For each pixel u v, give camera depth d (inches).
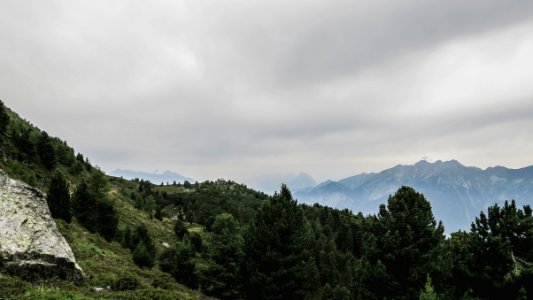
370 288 971.3
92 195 2224.4
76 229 1710.1
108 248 1679.4
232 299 1369.3
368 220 1134.4
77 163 3865.7
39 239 734.5
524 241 805.9
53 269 719.1
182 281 1437.0
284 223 1192.8
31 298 551.2
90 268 940.0
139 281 959.6
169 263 1712.6
